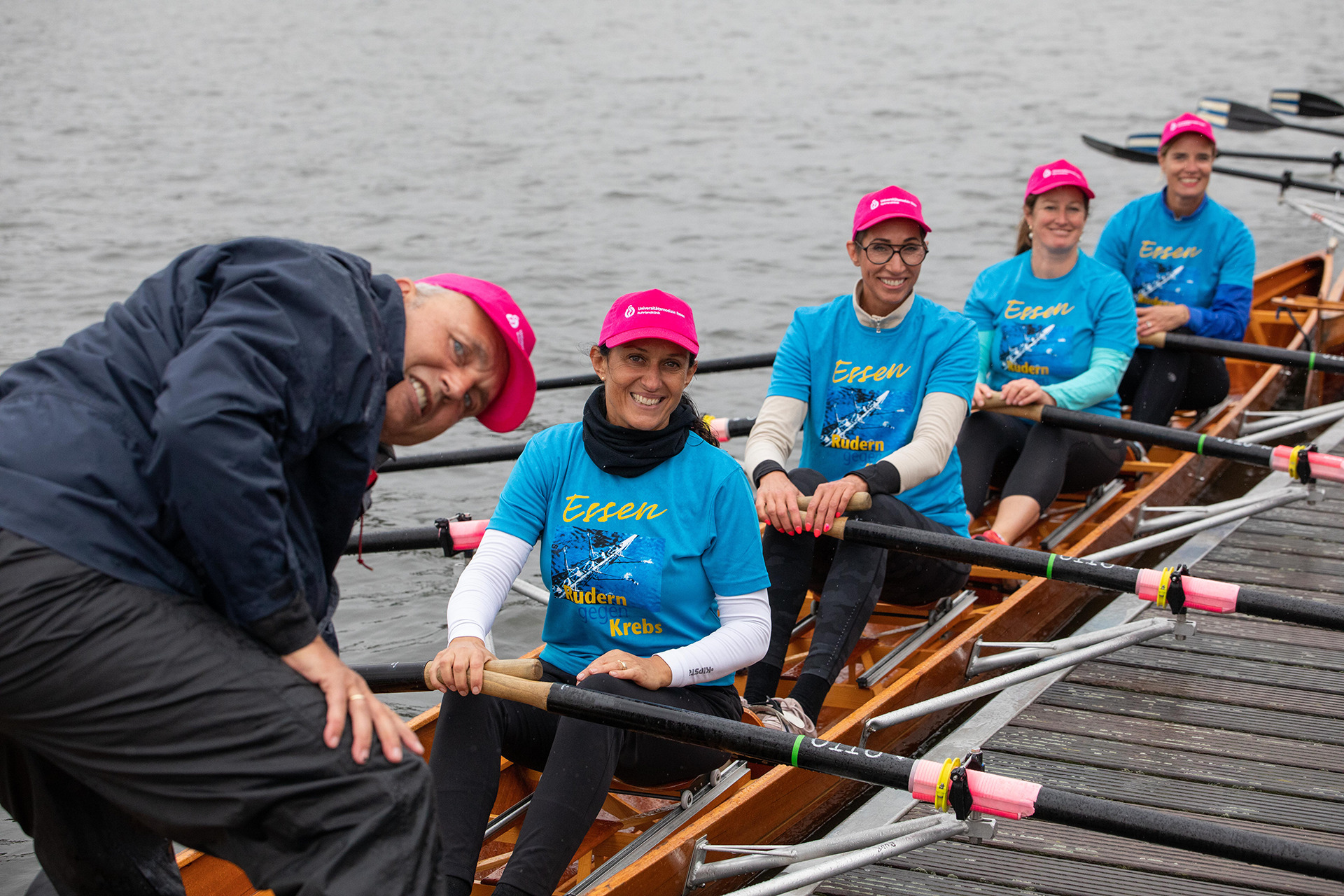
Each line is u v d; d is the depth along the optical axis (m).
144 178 16.95
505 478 7.58
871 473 4.14
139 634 1.98
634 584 3.33
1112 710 4.37
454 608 3.24
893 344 4.59
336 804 2.05
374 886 2.02
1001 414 5.58
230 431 1.93
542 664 3.51
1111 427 5.21
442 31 37.34
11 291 11.66
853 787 4.07
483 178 17.19
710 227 14.34
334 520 2.28
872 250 4.43
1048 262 5.79
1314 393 8.09
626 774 3.31
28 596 1.94
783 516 4.03
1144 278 7.02
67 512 1.96
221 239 13.66
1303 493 5.20
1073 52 31.86
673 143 19.98
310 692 2.08
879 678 4.59
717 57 31.50
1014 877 3.48
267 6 44.03
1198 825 2.72
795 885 3.26
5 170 17.36
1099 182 16.97
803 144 19.88
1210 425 7.15
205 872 3.30
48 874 2.41
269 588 2.03
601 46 34.03
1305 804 3.80
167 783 2.04
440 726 3.08
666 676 3.15
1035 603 4.95
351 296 2.14
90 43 33.41
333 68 29.38
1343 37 33.81
